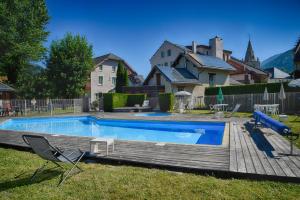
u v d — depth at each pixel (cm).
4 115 2345
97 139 715
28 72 3966
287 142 820
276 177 481
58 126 1873
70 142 898
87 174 546
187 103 2683
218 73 3531
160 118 1736
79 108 2780
